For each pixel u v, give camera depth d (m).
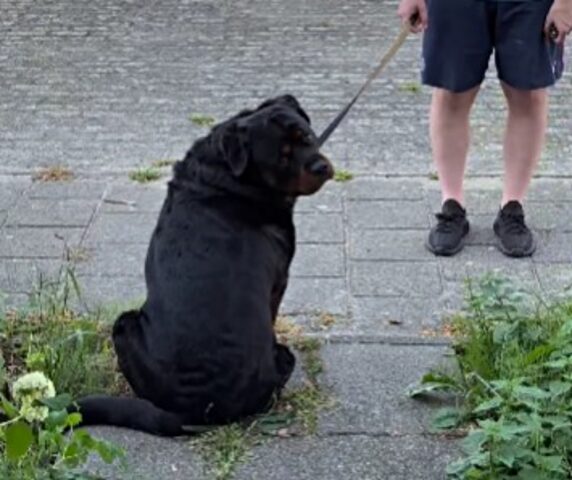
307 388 7.41
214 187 7.05
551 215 10.54
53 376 7.29
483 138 12.80
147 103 14.25
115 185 11.47
